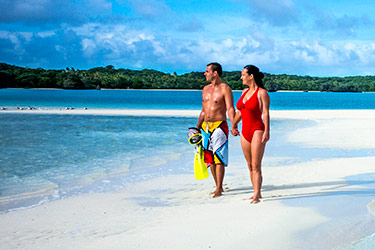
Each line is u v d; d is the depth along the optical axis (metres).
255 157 4.87
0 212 4.98
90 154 9.84
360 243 3.08
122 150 10.51
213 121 5.67
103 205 5.23
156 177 7.12
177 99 80.75
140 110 33.22
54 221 4.52
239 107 5.13
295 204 4.43
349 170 6.78
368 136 12.86
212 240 3.33
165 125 18.84
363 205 4.22
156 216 4.48
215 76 5.73
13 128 16.94
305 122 19.97
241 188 5.97
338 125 17.48
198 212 4.49
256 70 5.00
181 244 3.29
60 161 8.79
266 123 4.84
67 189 6.24
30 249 3.50
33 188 6.32
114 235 3.77
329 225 3.57
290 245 3.13
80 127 17.59
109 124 19.28
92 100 67.00
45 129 16.52
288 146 10.93
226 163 5.57
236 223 3.79
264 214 4.07
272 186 5.84
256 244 3.18
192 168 7.98
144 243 3.38
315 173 6.68
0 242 3.77
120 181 6.81
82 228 4.16
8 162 8.68
